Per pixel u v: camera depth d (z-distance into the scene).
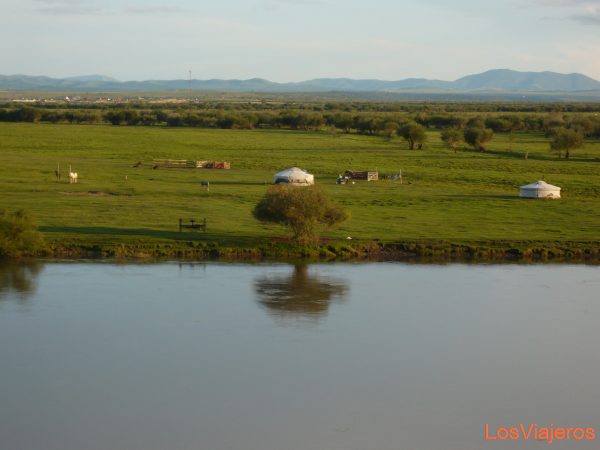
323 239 93.19
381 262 88.06
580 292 77.94
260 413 49.78
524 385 55.44
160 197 119.12
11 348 59.47
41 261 84.00
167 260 85.94
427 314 70.12
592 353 61.81
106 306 69.69
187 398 51.69
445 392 53.91
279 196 90.38
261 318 67.69
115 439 46.03
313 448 45.50
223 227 98.12
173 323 65.81
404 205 118.94
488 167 170.38
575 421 50.16
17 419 48.25
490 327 67.19
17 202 109.69
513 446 46.44
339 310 70.38
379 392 53.41
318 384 54.44
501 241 95.12
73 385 53.25
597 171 167.00
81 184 128.50
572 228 104.06
